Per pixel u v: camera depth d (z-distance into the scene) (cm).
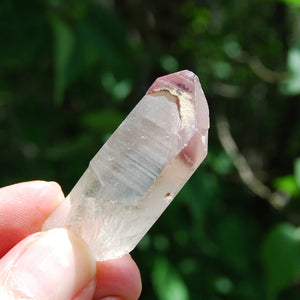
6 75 29
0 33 24
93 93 29
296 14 38
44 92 30
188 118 12
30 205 17
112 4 31
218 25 38
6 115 31
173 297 25
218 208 30
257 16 39
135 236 13
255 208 31
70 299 13
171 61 30
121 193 13
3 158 30
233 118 40
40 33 24
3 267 13
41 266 13
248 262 29
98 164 13
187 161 12
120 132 13
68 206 14
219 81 37
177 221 27
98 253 14
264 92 38
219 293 28
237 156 32
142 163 12
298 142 35
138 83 29
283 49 37
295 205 30
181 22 30
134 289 17
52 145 31
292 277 24
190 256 28
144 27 30
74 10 25
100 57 26
